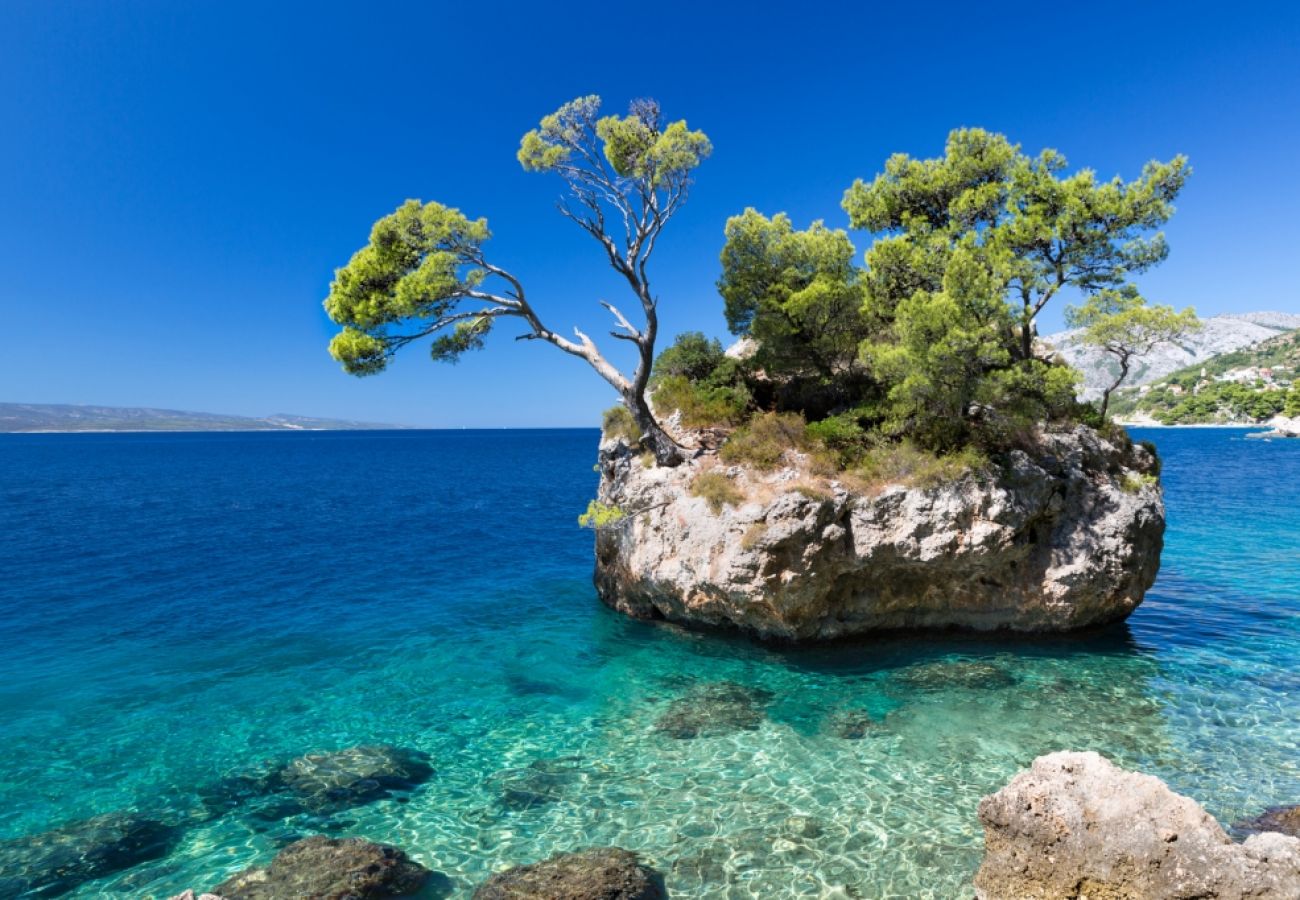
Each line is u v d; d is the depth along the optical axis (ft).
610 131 87.30
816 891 38.19
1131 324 79.66
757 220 100.78
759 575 74.02
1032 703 63.00
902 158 101.81
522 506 215.31
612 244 86.33
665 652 79.77
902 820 44.93
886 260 94.79
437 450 652.07
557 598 104.68
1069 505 79.36
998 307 76.28
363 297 89.20
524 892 37.65
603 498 99.04
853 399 97.45
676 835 43.86
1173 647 77.25
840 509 74.49
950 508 73.31
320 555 138.10
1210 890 31.96
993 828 37.68
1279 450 395.96
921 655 76.43
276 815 46.85
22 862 41.34
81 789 49.98
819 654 77.51
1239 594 97.55
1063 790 36.42
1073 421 85.10
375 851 41.04
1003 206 94.53
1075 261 89.66
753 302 101.19
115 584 112.47
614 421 98.73
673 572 82.07
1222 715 59.57
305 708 64.64
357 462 463.01
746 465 81.51
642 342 86.99
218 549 143.95
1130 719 59.11
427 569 125.70
